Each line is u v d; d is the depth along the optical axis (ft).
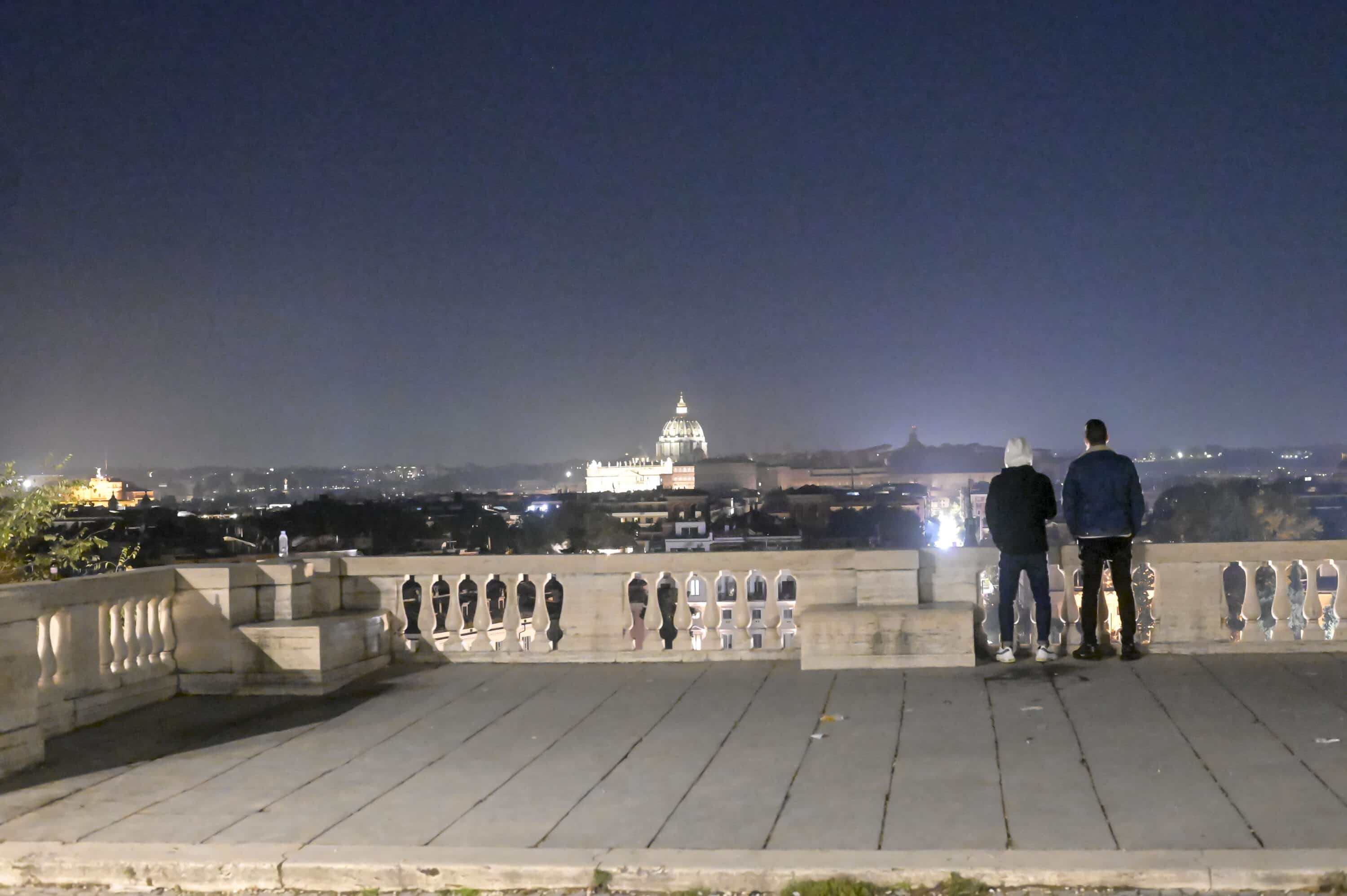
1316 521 346.74
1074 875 19.84
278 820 24.72
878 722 31.42
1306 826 21.68
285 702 38.01
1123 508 38.04
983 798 24.32
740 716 32.89
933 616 38.63
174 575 39.86
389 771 28.55
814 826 22.97
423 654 43.75
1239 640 39.78
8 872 22.49
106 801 26.63
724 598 168.96
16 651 29.45
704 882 20.66
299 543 442.50
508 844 22.61
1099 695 33.45
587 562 42.86
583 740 30.94
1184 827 21.95
